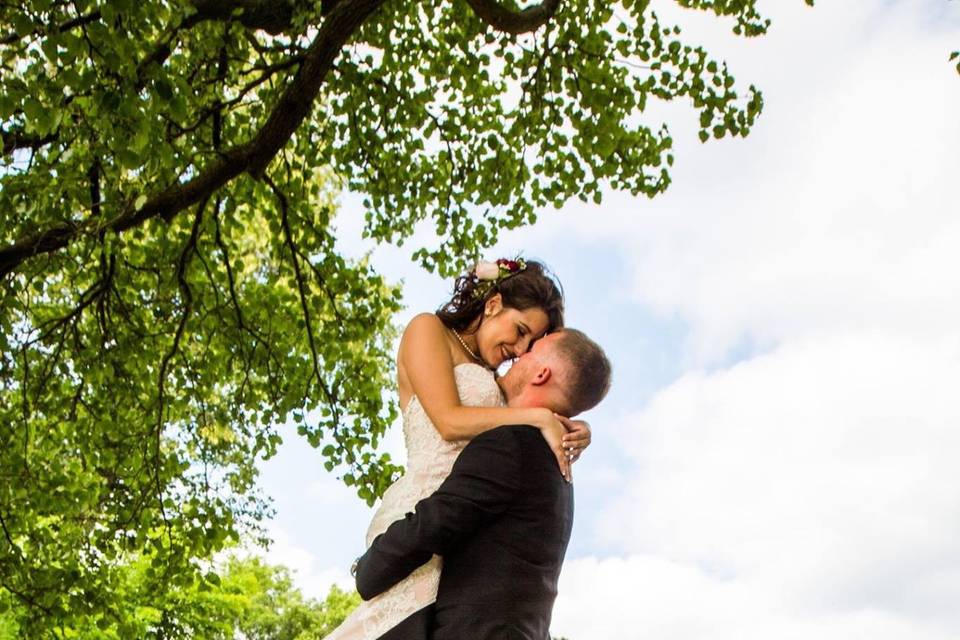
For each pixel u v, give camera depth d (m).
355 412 9.36
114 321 8.94
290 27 7.46
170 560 8.84
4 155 6.43
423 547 2.38
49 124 4.82
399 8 9.07
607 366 2.78
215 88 8.36
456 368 2.83
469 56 9.30
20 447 8.48
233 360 9.35
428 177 9.75
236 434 10.01
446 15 9.49
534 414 2.62
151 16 5.42
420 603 2.46
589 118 9.16
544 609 2.44
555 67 9.11
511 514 2.44
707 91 8.71
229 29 7.62
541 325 2.98
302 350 9.39
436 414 2.70
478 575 2.40
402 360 2.91
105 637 10.32
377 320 9.48
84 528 8.88
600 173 9.44
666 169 9.29
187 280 8.84
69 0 5.01
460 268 9.74
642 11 8.69
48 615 8.09
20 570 8.05
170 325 8.98
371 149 9.50
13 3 5.02
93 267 8.47
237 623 27.47
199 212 8.11
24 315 8.27
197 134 8.31
